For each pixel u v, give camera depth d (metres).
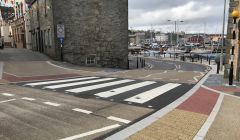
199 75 16.95
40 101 8.26
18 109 7.25
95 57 25.53
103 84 12.12
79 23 24.44
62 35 23.39
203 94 9.77
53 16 23.27
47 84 12.05
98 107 7.56
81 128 5.72
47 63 21.44
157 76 16.08
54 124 5.96
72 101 8.30
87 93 9.74
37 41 31.69
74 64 23.70
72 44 24.31
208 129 5.78
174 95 9.49
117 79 14.14
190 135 5.38
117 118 6.49
